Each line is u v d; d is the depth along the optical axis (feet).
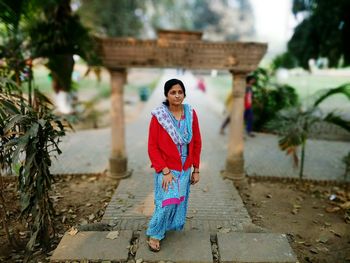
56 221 12.69
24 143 8.98
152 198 15.02
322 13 29.30
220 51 16.03
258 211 14.24
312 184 17.56
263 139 27.37
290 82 51.67
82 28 17.19
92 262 9.84
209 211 13.79
